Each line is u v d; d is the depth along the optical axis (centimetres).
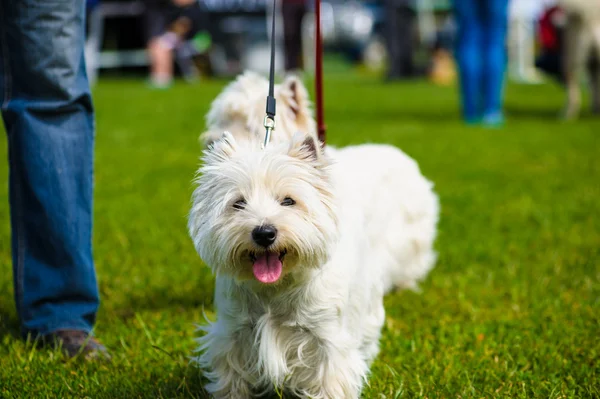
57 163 351
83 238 363
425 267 482
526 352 364
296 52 2006
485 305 435
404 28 2094
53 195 352
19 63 345
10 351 360
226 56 2019
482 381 335
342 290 311
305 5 1978
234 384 320
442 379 335
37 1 336
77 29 348
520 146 950
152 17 1802
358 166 413
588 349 364
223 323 318
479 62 1150
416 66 2183
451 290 462
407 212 459
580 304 424
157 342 379
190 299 445
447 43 2162
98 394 320
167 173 800
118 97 1484
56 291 362
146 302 438
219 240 295
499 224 597
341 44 2803
